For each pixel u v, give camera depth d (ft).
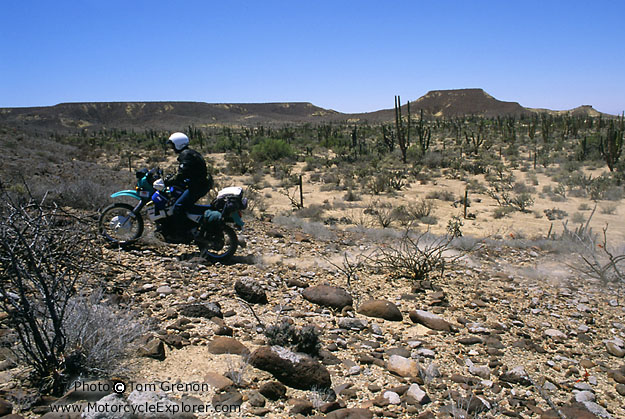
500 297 20.98
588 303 21.08
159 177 23.36
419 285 21.04
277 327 13.41
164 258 21.65
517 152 148.46
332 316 16.94
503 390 12.50
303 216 62.03
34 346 10.93
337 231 38.19
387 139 162.40
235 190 22.43
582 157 129.18
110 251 21.67
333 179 99.81
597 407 11.88
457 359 14.11
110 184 54.90
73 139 255.91
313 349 13.11
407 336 15.71
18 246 11.27
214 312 15.25
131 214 23.13
